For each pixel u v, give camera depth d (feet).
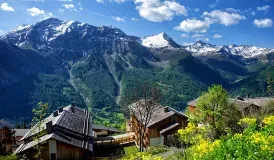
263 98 251.60
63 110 229.25
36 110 125.59
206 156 54.29
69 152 168.96
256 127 69.31
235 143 50.88
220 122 128.98
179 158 82.28
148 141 207.51
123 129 359.25
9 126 259.80
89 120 241.35
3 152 235.81
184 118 213.05
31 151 166.20
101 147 225.76
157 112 226.38
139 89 218.38
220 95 138.72
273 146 44.86
